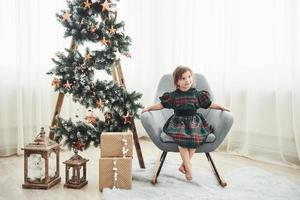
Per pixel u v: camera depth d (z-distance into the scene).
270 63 2.96
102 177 2.15
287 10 2.76
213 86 3.39
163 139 2.22
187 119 2.30
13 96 3.17
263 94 3.03
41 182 2.17
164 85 2.60
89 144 2.42
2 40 3.07
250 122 3.08
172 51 3.72
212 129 2.28
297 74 2.71
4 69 3.10
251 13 3.05
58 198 2.00
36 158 2.17
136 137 2.57
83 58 2.36
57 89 2.33
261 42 2.99
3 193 2.07
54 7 3.27
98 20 2.52
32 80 3.23
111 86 2.41
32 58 3.21
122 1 3.81
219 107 2.30
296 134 2.70
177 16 3.68
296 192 2.09
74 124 2.40
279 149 2.88
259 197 2.00
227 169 2.65
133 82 3.94
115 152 2.21
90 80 2.36
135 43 3.92
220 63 3.33
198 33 3.48
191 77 2.38
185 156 2.16
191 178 2.17
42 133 2.22
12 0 3.09
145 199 1.97
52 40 3.28
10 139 3.15
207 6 3.40
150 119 2.20
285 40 2.79
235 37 3.18
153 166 2.69
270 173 2.49
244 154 3.11
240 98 3.23
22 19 3.10
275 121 2.97
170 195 2.03
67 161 2.20
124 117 2.43
